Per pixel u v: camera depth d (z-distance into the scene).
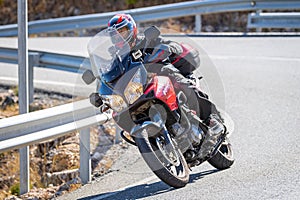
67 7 38.50
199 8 32.72
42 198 12.47
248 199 10.45
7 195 14.47
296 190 10.74
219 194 10.80
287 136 14.59
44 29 33.09
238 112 17.08
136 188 11.84
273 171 11.94
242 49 26.75
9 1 39.31
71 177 13.77
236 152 13.51
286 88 19.70
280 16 31.53
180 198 10.77
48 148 16.05
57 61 20.36
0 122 11.07
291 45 27.38
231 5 32.41
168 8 32.62
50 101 19.38
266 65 23.30
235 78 21.31
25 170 13.05
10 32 33.81
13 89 21.11
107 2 37.88
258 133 14.97
